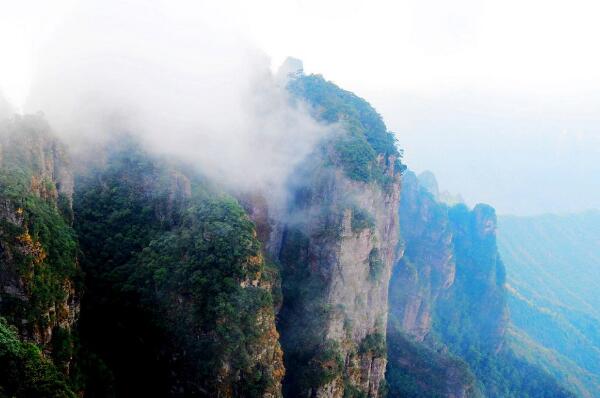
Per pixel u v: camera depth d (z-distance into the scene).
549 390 189.00
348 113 122.75
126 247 82.50
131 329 75.62
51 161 70.94
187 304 73.50
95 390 62.88
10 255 52.94
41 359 49.09
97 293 76.44
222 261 74.31
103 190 88.06
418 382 128.38
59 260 59.94
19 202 54.41
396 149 129.62
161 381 73.81
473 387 132.50
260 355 72.88
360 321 102.38
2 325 49.50
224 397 69.94
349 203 102.69
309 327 95.94
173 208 86.44
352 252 100.44
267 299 76.12
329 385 90.38
